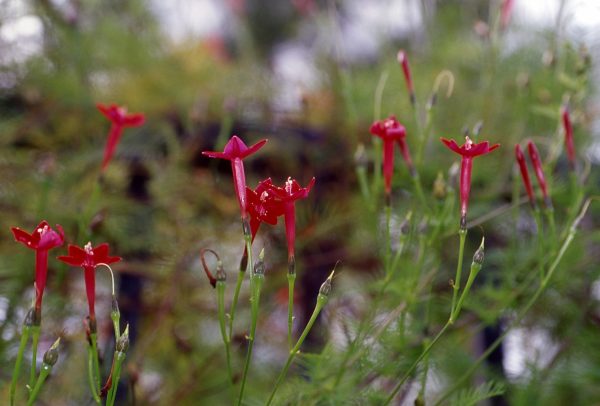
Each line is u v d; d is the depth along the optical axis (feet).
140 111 2.92
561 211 2.77
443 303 2.63
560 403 2.72
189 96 2.90
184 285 2.78
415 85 2.97
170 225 2.80
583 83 2.53
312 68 3.06
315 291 2.82
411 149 2.83
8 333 2.55
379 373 2.34
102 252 1.94
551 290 2.68
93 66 3.06
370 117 2.90
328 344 2.21
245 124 2.85
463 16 3.33
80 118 2.89
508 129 2.88
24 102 2.87
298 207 2.82
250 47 3.18
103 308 2.71
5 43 2.91
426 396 2.50
